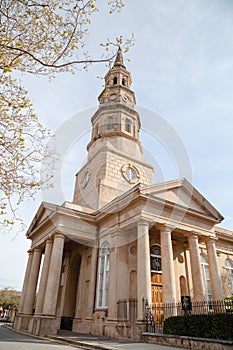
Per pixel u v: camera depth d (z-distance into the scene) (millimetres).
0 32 5629
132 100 27016
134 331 12312
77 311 18016
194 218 17469
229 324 9266
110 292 14906
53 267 16375
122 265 15531
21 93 6500
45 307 15312
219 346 8711
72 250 21734
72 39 5836
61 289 21062
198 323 10383
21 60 5816
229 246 22766
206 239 17906
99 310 15609
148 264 13727
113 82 28922
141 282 13297
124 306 14102
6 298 68312
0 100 6199
